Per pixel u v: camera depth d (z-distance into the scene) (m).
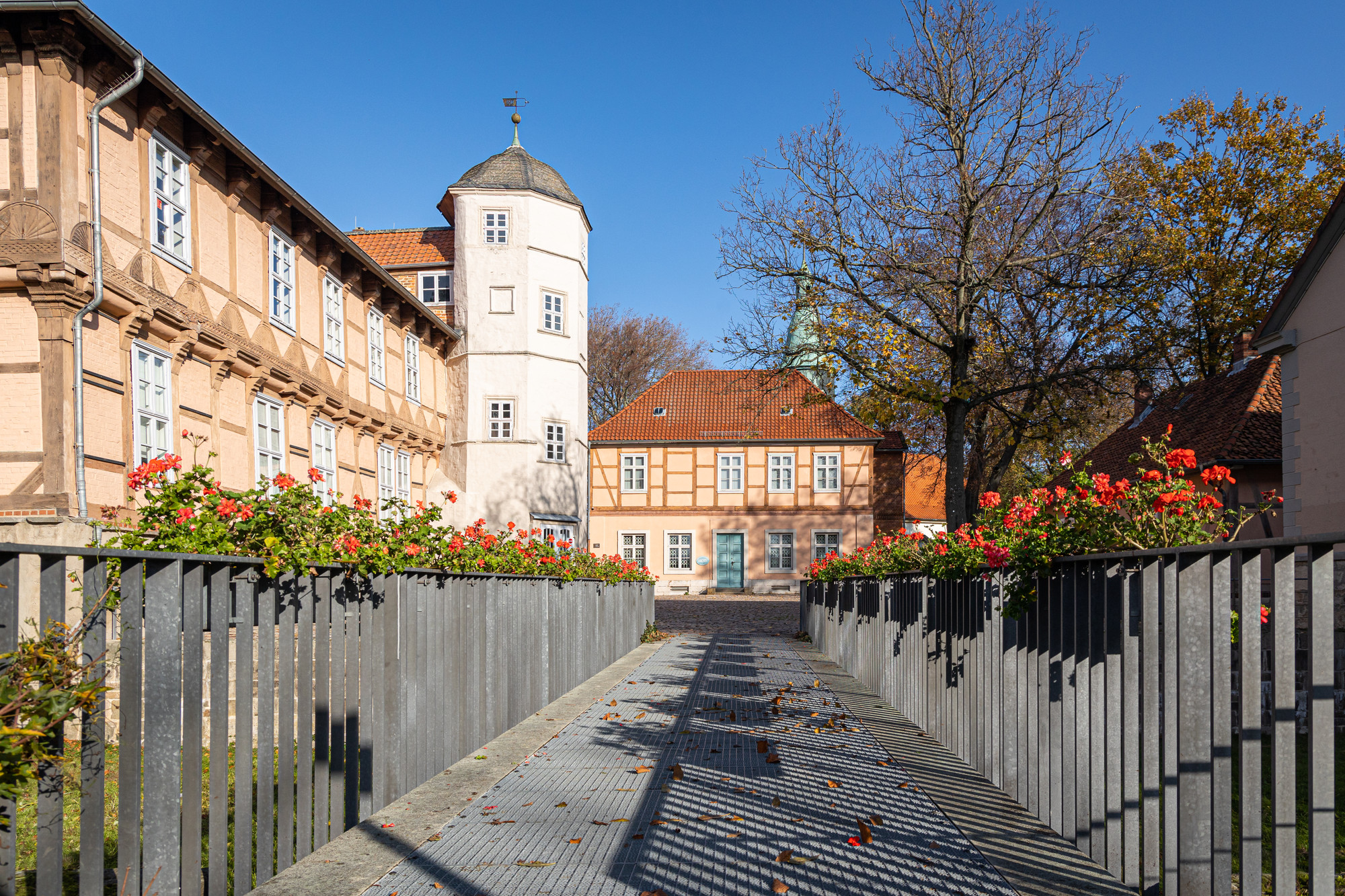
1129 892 4.34
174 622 3.87
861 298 23.67
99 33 11.45
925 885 4.46
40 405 11.30
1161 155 31.02
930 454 36.66
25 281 11.23
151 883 3.77
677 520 40.53
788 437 40.19
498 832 5.40
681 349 54.75
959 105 22.88
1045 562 5.36
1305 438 14.37
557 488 28.11
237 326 15.53
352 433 20.86
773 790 6.37
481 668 8.01
